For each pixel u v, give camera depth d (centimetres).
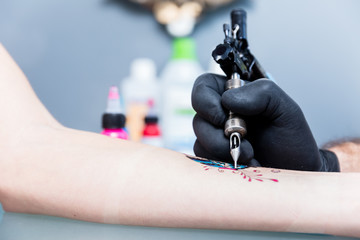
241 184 42
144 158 46
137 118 125
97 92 156
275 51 155
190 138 121
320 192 42
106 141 50
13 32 153
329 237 39
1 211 46
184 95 123
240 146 50
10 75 54
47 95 155
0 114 51
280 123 53
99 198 42
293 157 55
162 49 153
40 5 153
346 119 156
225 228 41
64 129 53
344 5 153
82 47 154
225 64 52
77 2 153
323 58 155
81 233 39
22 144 48
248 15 153
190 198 41
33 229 40
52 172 45
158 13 148
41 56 154
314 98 157
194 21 147
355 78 155
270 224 40
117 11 152
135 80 130
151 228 41
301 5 153
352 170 83
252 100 49
